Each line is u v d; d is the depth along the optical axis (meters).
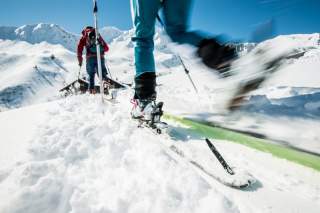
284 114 2.06
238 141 2.06
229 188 1.42
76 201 1.30
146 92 2.26
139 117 2.43
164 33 2.10
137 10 2.14
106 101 4.32
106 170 1.71
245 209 1.24
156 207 1.28
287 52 1.51
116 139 2.21
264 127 1.93
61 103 4.28
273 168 1.66
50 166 1.65
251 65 1.59
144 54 2.22
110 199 1.36
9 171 1.57
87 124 2.75
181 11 1.98
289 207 1.26
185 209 1.25
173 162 1.67
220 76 1.73
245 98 1.73
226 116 2.13
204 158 1.70
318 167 1.55
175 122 2.76
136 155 1.88
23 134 2.43
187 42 1.87
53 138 2.25
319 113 2.00
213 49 1.70
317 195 1.36
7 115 3.79
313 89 2.76
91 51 7.06
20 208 1.19
